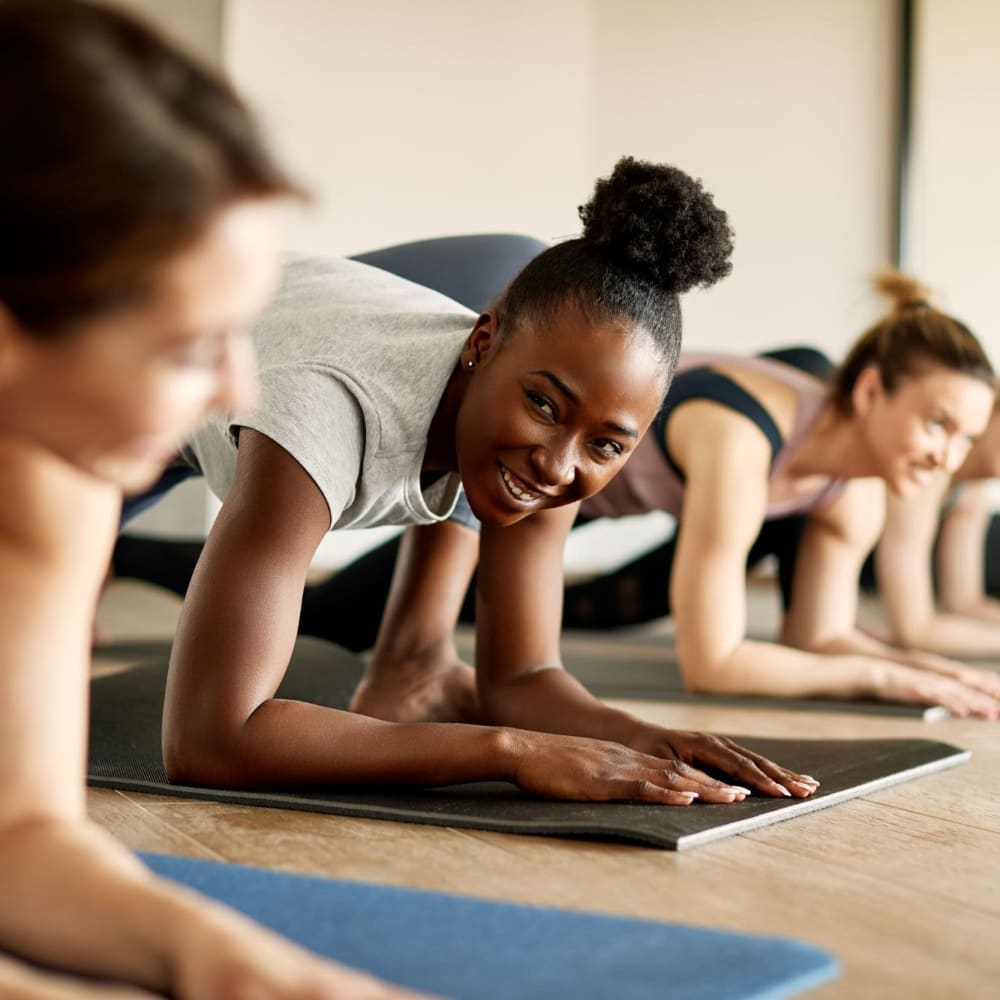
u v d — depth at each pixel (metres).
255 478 1.35
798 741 1.80
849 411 2.39
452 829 1.25
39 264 0.61
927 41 6.09
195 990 0.67
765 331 6.17
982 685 2.41
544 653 1.66
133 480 0.72
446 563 1.99
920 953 0.93
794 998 0.81
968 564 3.49
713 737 1.47
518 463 1.32
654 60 6.04
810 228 6.16
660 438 2.41
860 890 1.09
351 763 1.32
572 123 5.66
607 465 1.33
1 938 0.76
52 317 0.62
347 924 0.91
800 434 2.41
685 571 2.31
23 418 0.67
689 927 0.92
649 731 1.50
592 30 5.96
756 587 5.87
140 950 0.70
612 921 0.93
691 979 0.81
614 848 1.20
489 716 1.64
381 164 5.36
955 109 6.12
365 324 1.53
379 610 2.63
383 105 5.34
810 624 2.65
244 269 0.66
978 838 1.30
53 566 0.79
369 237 5.35
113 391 0.65
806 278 6.18
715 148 6.10
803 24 6.11
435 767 1.33
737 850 1.21
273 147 0.66
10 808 0.77
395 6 5.34
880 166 6.16
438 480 1.54
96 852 0.75
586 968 0.83
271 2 5.11
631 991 0.78
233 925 0.70
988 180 6.14
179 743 1.35
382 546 2.62
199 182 0.62
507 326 1.35
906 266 6.15
